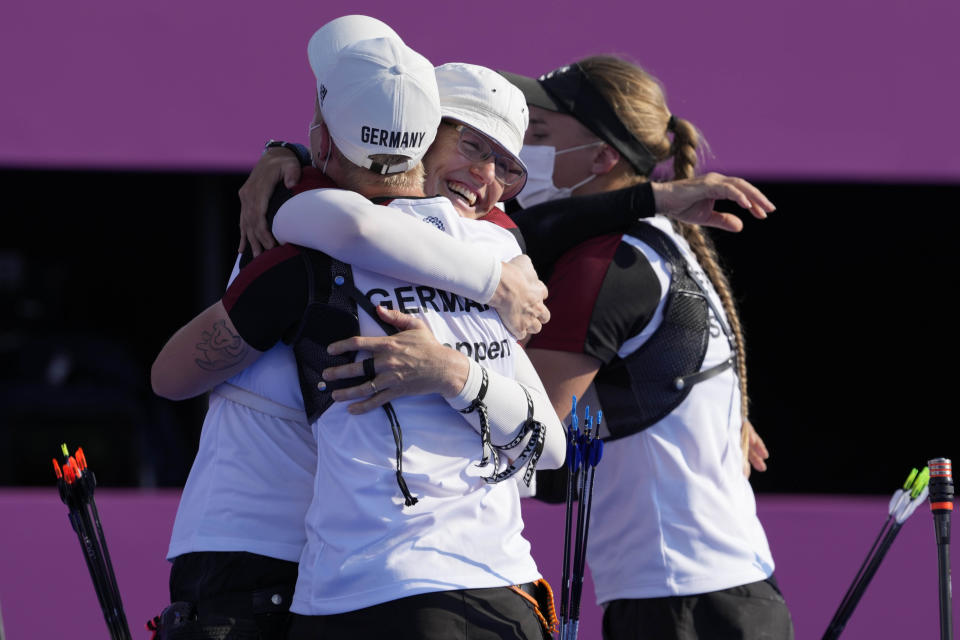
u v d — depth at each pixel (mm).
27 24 16281
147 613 13453
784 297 24016
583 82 10914
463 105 8844
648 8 16688
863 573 10336
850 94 16969
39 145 16297
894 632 13617
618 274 9812
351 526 7723
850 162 16984
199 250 25750
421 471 7750
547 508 13391
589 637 12922
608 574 10039
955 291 23562
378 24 8672
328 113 8125
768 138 16891
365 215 7730
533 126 10953
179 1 16469
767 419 24516
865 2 17000
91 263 26062
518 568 7980
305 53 16594
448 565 7617
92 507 8617
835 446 24422
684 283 10125
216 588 8203
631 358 9977
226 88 16516
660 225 10555
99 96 16375
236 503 8281
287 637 7918
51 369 22391
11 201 24375
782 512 13617
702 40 16781
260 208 8508
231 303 8070
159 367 8367
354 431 7840
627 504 9961
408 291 8000
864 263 23531
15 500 13352
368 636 7492
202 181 22547
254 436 8375
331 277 7910
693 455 9930
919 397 24234
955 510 13703
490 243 8477
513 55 16531
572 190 11031
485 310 8281
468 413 7910
